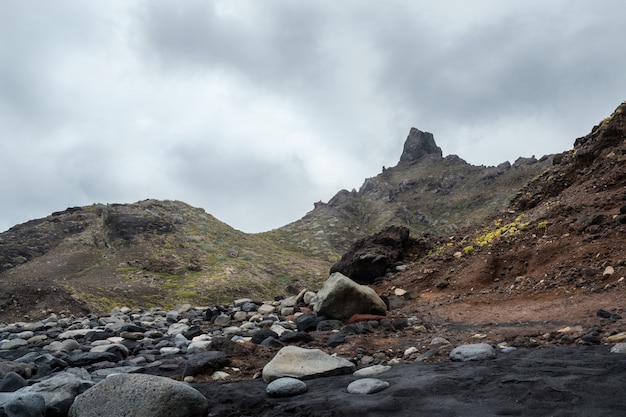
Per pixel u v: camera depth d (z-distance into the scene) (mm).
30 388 5688
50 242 58719
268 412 5152
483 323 9414
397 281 15336
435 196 121500
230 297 46688
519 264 12953
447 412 4527
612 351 5914
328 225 106125
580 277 10734
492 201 102250
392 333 9727
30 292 30328
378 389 5484
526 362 5906
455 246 16469
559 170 18703
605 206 13180
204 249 62719
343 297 11570
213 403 5684
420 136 157625
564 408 4266
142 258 55375
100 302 34000
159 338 11961
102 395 5098
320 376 6516
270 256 68938
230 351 8398
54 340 13109
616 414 3996
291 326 12086
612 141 17109
